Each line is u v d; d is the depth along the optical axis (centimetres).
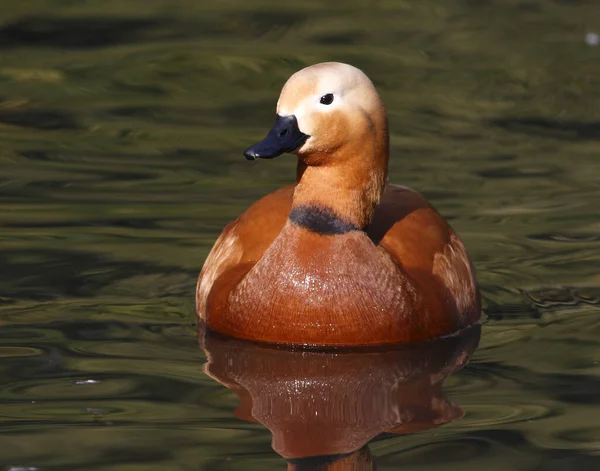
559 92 1927
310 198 1073
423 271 1110
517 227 1390
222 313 1091
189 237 1341
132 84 1942
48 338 1073
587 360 1038
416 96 1902
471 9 2402
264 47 2130
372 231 1131
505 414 930
